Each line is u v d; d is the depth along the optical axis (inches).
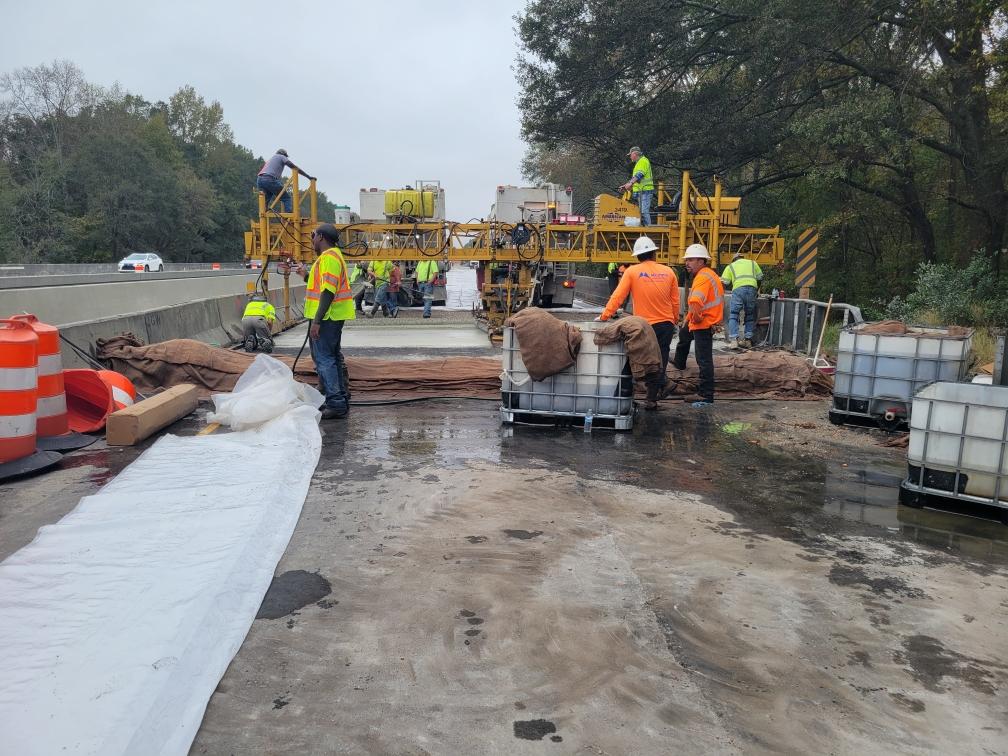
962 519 184.7
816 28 703.7
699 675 110.1
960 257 743.7
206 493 180.2
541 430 279.6
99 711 94.4
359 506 184.5
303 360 346.3
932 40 685.3
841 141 680.4
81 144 2659.9
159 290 649.6
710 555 156.6
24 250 2316.7
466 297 1278.3
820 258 916.0
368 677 108.3
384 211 837.2
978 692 107.5
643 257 317.7
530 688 106.0
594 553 156.1
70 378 269.4
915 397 193.3
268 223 545.6
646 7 853.2
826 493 204.5
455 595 135.1
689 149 909.2
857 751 93.8
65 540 150.2
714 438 270.8
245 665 111.2
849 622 127.7
